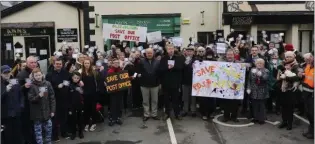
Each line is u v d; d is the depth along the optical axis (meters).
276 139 7.74
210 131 8.36
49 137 7.14
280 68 8.52
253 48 9.34
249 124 8.90
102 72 9.17
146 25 17.03
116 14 17.06
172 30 17.06
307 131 8.13
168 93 9.26
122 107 9.96
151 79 9.18
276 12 16.38
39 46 18.03
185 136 8.03
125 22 17.06
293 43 16.94
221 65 9.02
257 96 8.76
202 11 16.95
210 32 17.08
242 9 16.52
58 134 8.22
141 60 9.34
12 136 6.71
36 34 17.89
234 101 9.02
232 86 8.97
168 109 9.38
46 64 9.46
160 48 10.58
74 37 17.86
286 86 8.17
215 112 10.07
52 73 7.81
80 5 17.67
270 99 9.89
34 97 6.73
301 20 16.75
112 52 11.11
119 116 9.09
